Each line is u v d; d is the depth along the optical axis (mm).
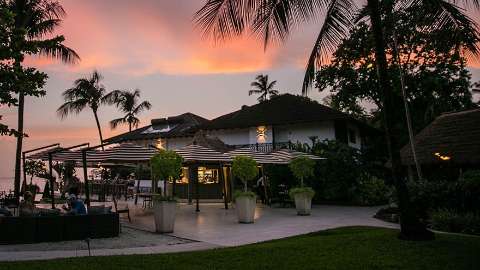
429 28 10102
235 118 35188
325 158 22609
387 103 9078
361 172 24797
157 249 9625
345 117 30031
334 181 24484
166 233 12281
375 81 32656
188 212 18625
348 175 24344
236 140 35125
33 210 11477
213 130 35719
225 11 9562
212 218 16312
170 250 9477
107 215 11523
